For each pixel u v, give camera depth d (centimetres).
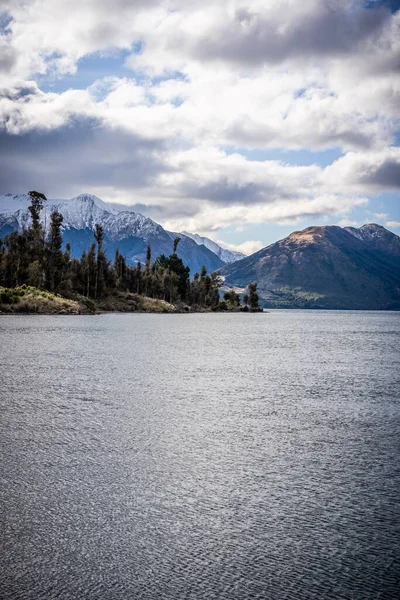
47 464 1786
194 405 2873
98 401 2931
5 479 1633
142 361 5066
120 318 16750
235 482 1644
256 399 3111
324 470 1777
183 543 1229
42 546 1207
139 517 1368
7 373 4053
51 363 4744
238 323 16650
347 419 2584
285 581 1077
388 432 2319
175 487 1588
